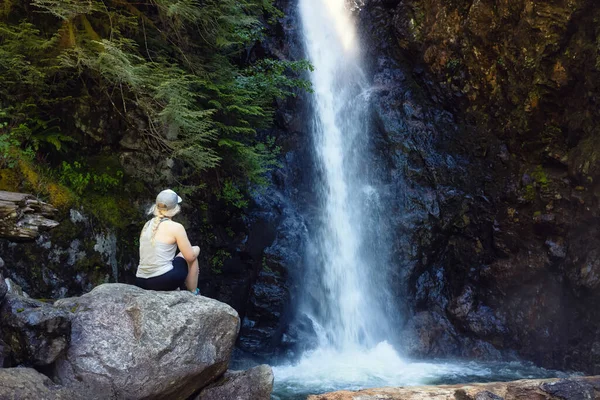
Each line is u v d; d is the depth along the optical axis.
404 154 14.59
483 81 14.20
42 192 8.08
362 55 16.77
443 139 14.66
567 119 12.18
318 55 16.78
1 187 7.73
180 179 10.74
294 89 15.28
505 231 13.00
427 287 13.66
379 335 13.41
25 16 9.25
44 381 3.78
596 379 3.95
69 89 9.52
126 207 9.66
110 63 8.55
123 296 4.32
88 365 4.02
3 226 4.76
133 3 10.47
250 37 12.69
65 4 8.45
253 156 11.34
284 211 13.38
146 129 9.95
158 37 10.61
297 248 12.80
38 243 7.76
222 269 12.00
